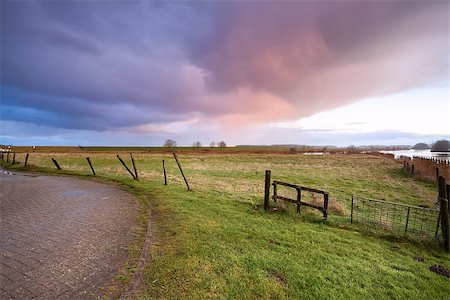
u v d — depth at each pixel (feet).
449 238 22.21
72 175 63.52
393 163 137.69
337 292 15.12
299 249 20.90
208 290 14.66
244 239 22.33
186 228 24.32
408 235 25.39
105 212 30.04
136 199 36.88
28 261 17.74
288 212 31.89
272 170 95.40
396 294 15.38
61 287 14.70
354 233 25.86
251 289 14.92
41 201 35.78
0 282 15.16
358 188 60.44
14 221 26.61
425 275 17.78
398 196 51.65
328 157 210.38
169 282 15.26
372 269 18.19
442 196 22.79
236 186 54.29
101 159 132.16
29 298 13.71
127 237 22.16
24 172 71.05
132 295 14.03
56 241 21.25
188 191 43.57
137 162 119.96
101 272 16.35
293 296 14.55
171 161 130.52
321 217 30.60
